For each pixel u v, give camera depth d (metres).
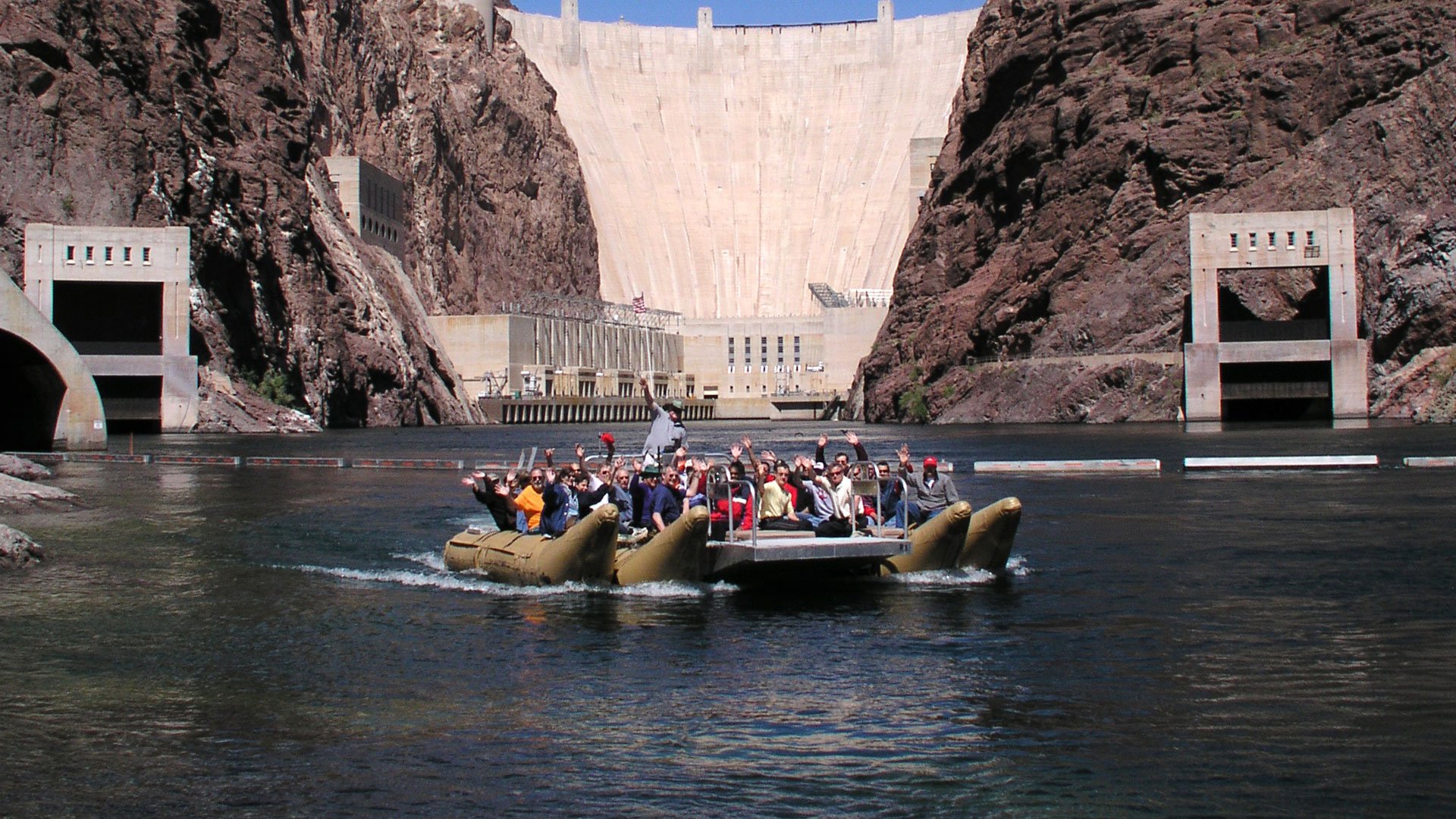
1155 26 167.38
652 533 38.94
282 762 22.69
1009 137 182.88
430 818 20.27
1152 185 157.50
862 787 21.36
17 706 25.92
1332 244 133.75
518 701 26.14
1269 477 70.12
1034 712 24.95
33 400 107.44
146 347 140.00
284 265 171.75
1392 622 31.53
